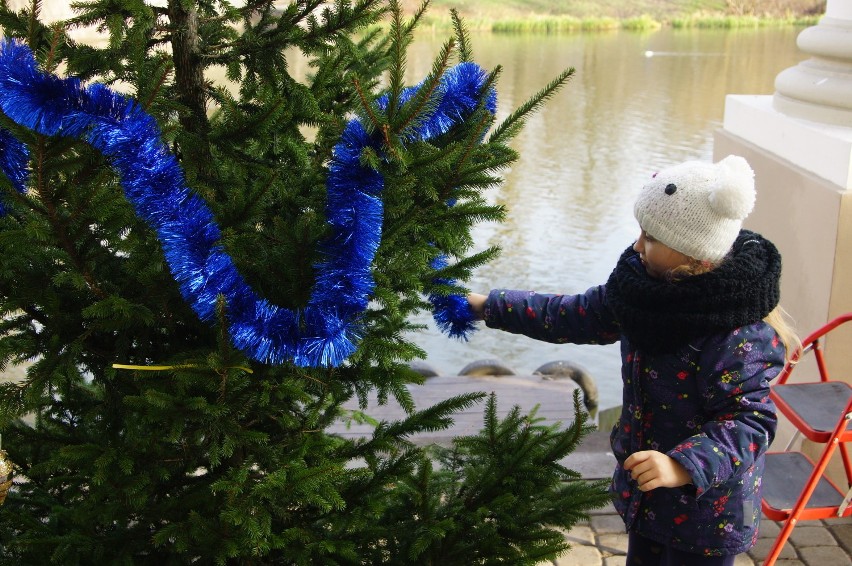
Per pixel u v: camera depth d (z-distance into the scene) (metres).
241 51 2.25
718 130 4.81
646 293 2.26
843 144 3.71
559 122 16.42
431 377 5.59
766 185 4.27
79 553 2.06
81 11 2.25
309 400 2.06
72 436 2.28
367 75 2.63
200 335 2.20
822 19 4.18
